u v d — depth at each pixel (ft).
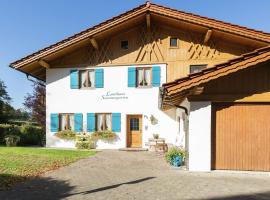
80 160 45.73
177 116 63.31
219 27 57.47
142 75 66.80
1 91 122.52
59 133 68.44
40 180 31.55
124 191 26.81
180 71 65.10
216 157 36.29
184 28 65.00
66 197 25.04
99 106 67.51
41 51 64.95
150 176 33.45
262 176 33.04
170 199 24.13
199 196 24.91
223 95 35.81
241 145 36.01
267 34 55.31
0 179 31.27
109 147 66.44
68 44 64.08
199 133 36.01
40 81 82.02
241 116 36.14
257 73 35.60
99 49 68.03
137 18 63.16
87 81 68.69
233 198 24.35
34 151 56.08
